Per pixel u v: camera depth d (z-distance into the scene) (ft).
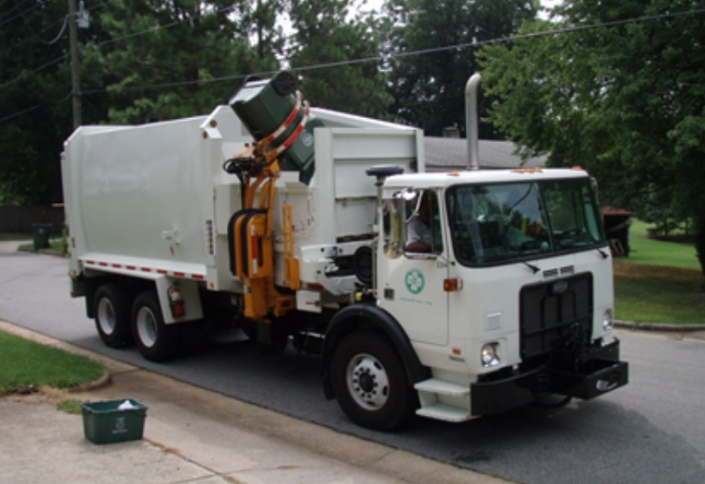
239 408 25.53
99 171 34.73
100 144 34.50
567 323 21.18
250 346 35.78
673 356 32.22
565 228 21.93
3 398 24.50
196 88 81.61
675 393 25.95
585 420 23.02
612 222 92.22
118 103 118.11
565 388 20.35
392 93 180.96
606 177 57.52
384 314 21.13
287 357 33.35
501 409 19.40
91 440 19.90
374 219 25.41
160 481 17.08
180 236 29.63
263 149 25.64
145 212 31.65
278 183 25.48
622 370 21.13
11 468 17.79
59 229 134.92
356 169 24.94
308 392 27.40
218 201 27.20
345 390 22.85
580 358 21.04
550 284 20.65
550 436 21.61
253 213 25.57
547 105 58.34
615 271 65.41
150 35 77.30
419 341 20.39
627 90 47.06
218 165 27.43
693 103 47.03
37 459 18.49
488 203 20.13
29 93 121.19
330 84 90.12
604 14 51.80
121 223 33.60
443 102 175.01
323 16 89.56
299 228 24.70
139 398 26.71
